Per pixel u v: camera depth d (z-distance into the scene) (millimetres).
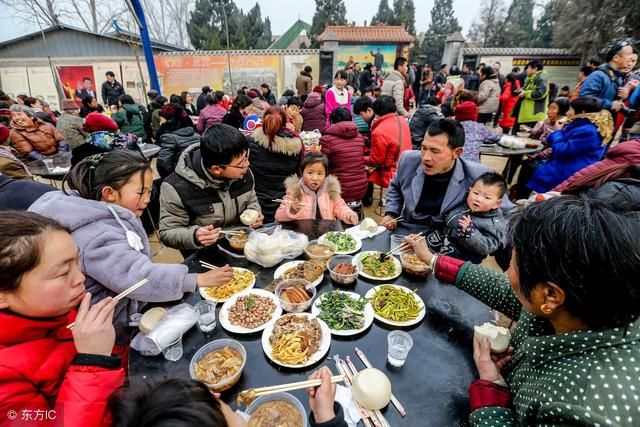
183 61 14062
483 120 8688
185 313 1395
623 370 735
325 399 979
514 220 917
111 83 10430
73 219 1293
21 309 930
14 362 936
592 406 720
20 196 1755
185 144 4219
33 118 4672
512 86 8797
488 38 29375
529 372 953
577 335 823
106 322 1008
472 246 2072
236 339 1375
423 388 1148
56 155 4574
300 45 33750
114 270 1328
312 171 2521
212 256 1975
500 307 1438
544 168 4086
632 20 13898
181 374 1207
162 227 2156
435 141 2152
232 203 2342
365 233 2268
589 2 15078
